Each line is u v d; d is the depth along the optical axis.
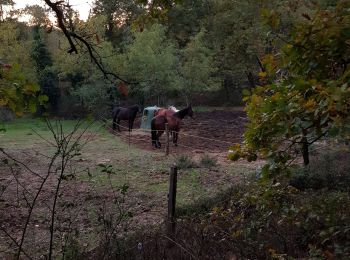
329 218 4.40
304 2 4.89
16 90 3.21
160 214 9.41
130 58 33.06
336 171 9.74
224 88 45.50
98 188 11.91
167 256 4.88
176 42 42.72
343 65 3.03
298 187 9.32
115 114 26.94
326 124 2.77
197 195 10.98
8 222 8.36
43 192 11.17
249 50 25.75
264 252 4.68
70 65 31.20
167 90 36.50
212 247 4.73
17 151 18.73
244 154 3.42
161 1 5.22
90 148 20.00
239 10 26.67
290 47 3.11
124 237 5.43
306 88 2.68
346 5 2.89
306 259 4.04
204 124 29.83
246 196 4.53
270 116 2.91
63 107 36.34
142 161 16.67
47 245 6.74
